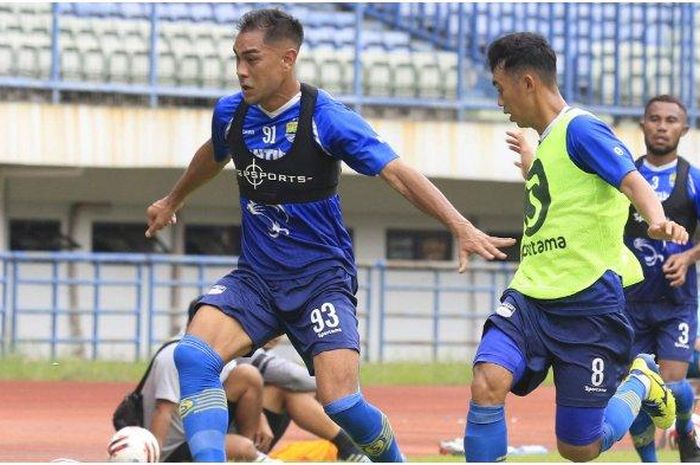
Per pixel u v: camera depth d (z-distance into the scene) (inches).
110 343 2073.1
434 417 1397.6
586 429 605.0
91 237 2267.5
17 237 2229.3
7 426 1199.6
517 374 586.2
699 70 2429.9
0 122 2076.8
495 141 2226.9
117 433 729.6
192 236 2324.1
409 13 2438.5
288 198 583.2
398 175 568.1
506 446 586.6
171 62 2229.3
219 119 599.8
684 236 551.5
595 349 597.0
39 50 2182.6
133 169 2214.6
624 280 623.5
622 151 578.6
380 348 2095.2
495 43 606.2
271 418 861.8
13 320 1918.1
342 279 588.7
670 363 843.4
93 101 2175.2
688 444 830.5
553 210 594.6
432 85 2341.3
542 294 592.7
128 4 2279.8
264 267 587.2
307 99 581.3
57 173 2127.2
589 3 2287.2
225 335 574.6
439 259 2422.5
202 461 553.6
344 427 579.5
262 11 578.6
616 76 2267.5
